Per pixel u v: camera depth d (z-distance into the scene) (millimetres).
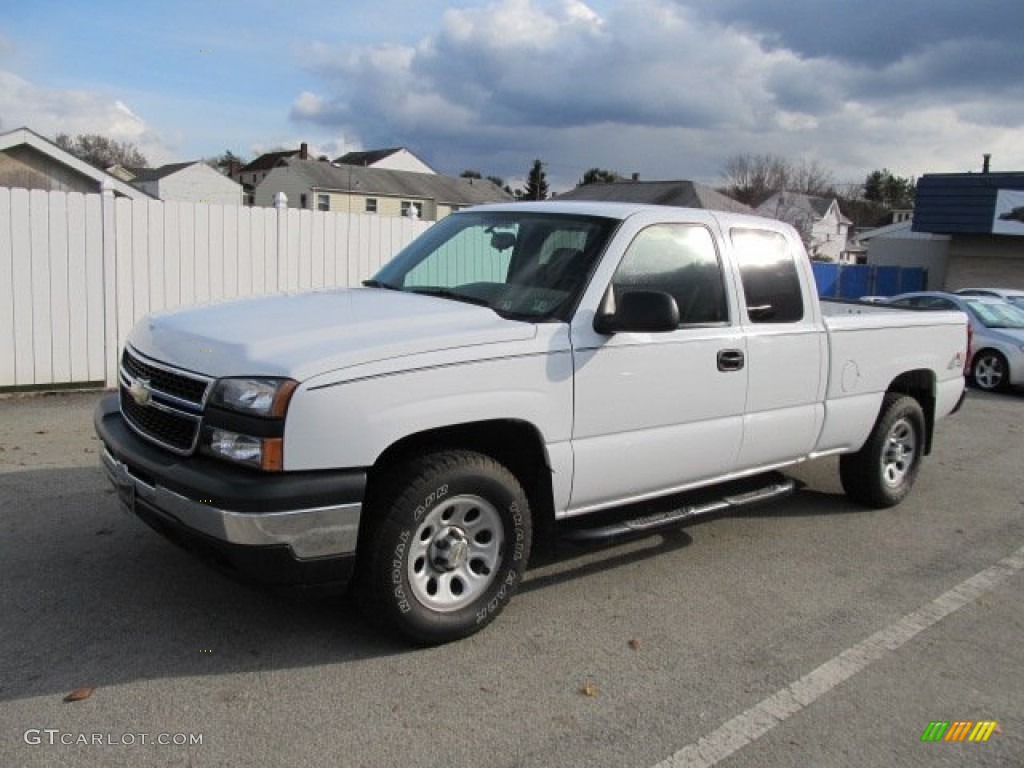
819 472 7734
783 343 5305
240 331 3891
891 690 3896
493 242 4945
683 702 3699
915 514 6613
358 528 3645
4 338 9117
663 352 4617
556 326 4238
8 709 3350
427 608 3947
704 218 5043
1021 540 6098
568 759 3250
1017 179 26547
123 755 3109
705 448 4922
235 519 3445
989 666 4168
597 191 59062
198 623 4121
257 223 10859
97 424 4426
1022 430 10492
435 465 3848
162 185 67250
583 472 4367
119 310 9859
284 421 3475
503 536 4137
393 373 3686
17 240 9070
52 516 5422
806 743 3449
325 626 4160
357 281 11938
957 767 3346
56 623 4051
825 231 66250
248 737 3260
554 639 4207
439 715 3482
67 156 23234
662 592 4855
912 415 6574
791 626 4500
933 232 28375
